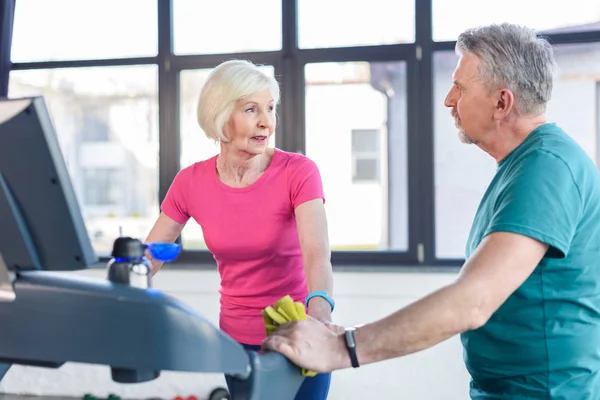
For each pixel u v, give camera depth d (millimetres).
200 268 3967
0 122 815
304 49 3922
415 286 3756
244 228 1650
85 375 3957
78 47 4215
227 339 853
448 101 1280
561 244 1049
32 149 821
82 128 4406
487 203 1221
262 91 1576
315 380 1618
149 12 4121
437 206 3893
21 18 4242
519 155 1162
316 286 1468
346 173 3961
